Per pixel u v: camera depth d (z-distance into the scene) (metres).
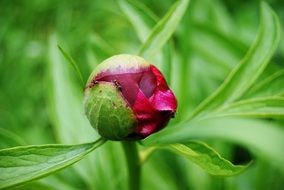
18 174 0.32
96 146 0.33
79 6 0.85
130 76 0.32
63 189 0.44
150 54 0.37
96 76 0.32
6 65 0.79
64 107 0.45
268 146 0.41
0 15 0.87
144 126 0.32
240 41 0.59
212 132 0.44
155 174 0.54
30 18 0.86
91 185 0.44
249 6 0.74
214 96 0.38
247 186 0.51
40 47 0.81
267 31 0.39
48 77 0.45
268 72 0.52
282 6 0.73
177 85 0.53
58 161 0.33
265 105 0.36
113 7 0.80
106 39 0.73
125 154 0.37
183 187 0.56
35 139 0.64
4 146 0.42
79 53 0.74
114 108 0.32
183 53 0.53
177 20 0.37
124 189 0.47
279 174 0.50
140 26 0.42
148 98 0.32
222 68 0.59
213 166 0.32
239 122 0.43
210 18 0.70
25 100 0.73
